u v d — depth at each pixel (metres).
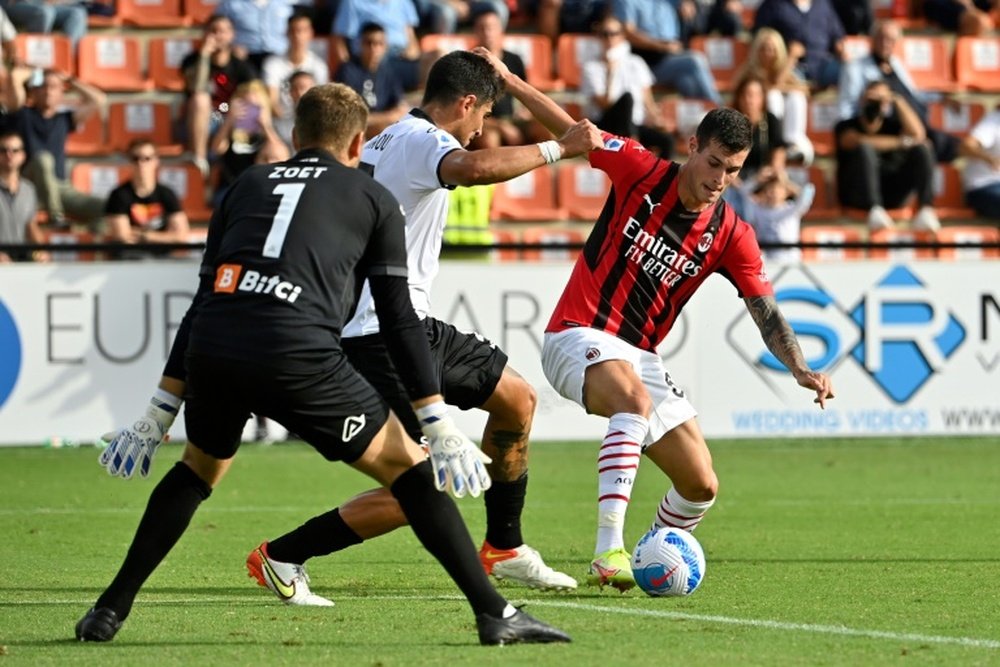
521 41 64.38
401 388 21.98
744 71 60.16
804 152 61.09
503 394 22.56
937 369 48.09
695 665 16.25
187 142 58.22
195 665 16.36
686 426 23.47
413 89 59.00
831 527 32.19
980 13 69.94
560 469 43.41
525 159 20.69
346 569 26.12
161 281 45.38
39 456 44.75
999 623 19.86
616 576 22.05
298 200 17.22
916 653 17.27
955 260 48.03
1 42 59.28
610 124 57.06
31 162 54.44
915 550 28.52
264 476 41.28
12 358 44.91
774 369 47.47
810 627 19.34
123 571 18.02
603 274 23.67
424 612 20.83
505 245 46.38
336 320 17.12
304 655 17.02
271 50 59.31
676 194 23.33
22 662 16.53
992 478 41.56
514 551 22.97
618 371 23.03
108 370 45.25
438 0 64.50
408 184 21.28
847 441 49.84
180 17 65.62
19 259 45.75
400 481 17.25
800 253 52.84
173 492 17.94
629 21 63.97
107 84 62.34
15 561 26.84
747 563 26.70
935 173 62.25
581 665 16.14
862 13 67.00
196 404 17.39
